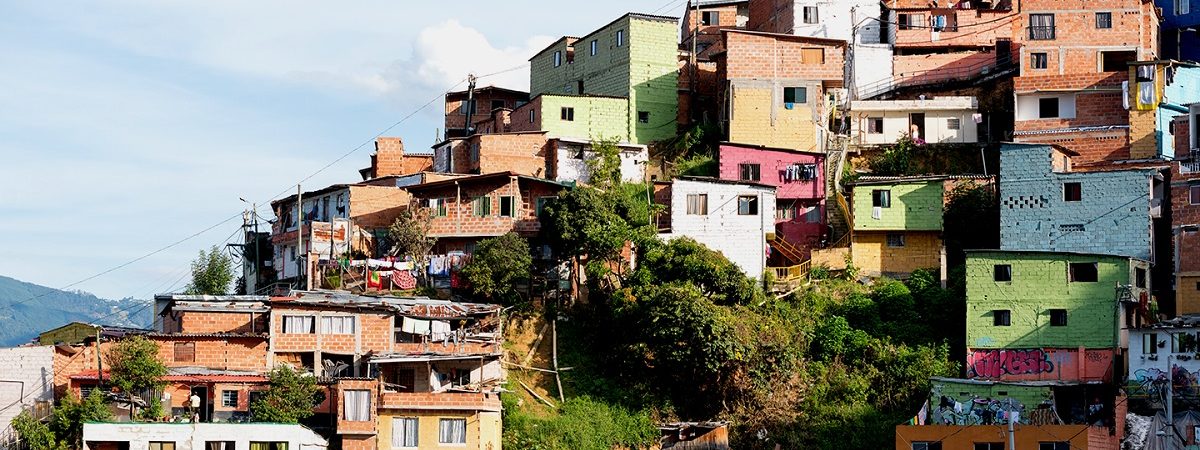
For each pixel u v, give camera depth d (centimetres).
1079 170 7869
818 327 7181
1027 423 6384
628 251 7469
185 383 6394
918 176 8106
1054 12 8894
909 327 7181
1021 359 6781
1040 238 7431
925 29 9569
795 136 8719
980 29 9538
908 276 7725
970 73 9394
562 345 7200
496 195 7688
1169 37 9388
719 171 8244
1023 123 8500
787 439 6662
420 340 6769
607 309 7212
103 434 6028
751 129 8725
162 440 6056
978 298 6894
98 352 6366
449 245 7819
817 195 8212
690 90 9400
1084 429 6219
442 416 6309
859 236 7825
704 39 10556
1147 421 6150
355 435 6216
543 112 8975
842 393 6831
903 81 9450
